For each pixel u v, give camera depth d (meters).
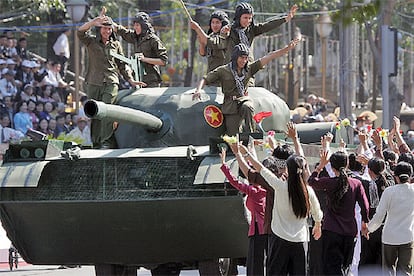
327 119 53.56
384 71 44.84
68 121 56.72
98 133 31.64
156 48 33.09
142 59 32.81
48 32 65.56
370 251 31.30
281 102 32.72
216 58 32.22
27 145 28.53
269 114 30.22
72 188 28.38
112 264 29.45
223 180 26.81
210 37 32.19
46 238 28.92
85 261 29.22
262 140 27.94
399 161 31.09
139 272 39.62
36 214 28.41
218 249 28.38
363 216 28.39
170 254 28.56
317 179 27.98
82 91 67.56
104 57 31.95
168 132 30.34
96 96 32.00
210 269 28.95
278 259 25.95
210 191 27.45
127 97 31.55
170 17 70.62
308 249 29.70
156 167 27.92
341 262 28.23
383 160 30.89
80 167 28.33
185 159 27.73
